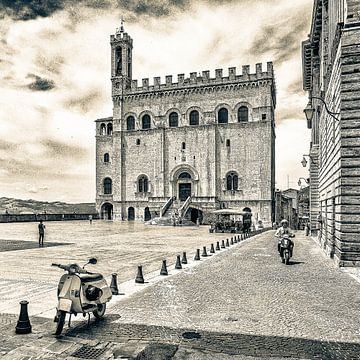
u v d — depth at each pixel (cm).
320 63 3478
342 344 754
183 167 6975
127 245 2753
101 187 7769
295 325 866
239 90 6775
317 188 4047
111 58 7669
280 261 1945
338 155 1783
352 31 1714
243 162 6662
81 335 794
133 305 1042
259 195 6538
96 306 867
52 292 1186
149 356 690
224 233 4250
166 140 7156
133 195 7356
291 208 8481
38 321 888
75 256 2086
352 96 1709
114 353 696
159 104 7269
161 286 1298
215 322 888
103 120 7862
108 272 1598
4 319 899
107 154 7750
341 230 1728
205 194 6788
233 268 1705
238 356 693
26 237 3400
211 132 6825
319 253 2355
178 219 5928
